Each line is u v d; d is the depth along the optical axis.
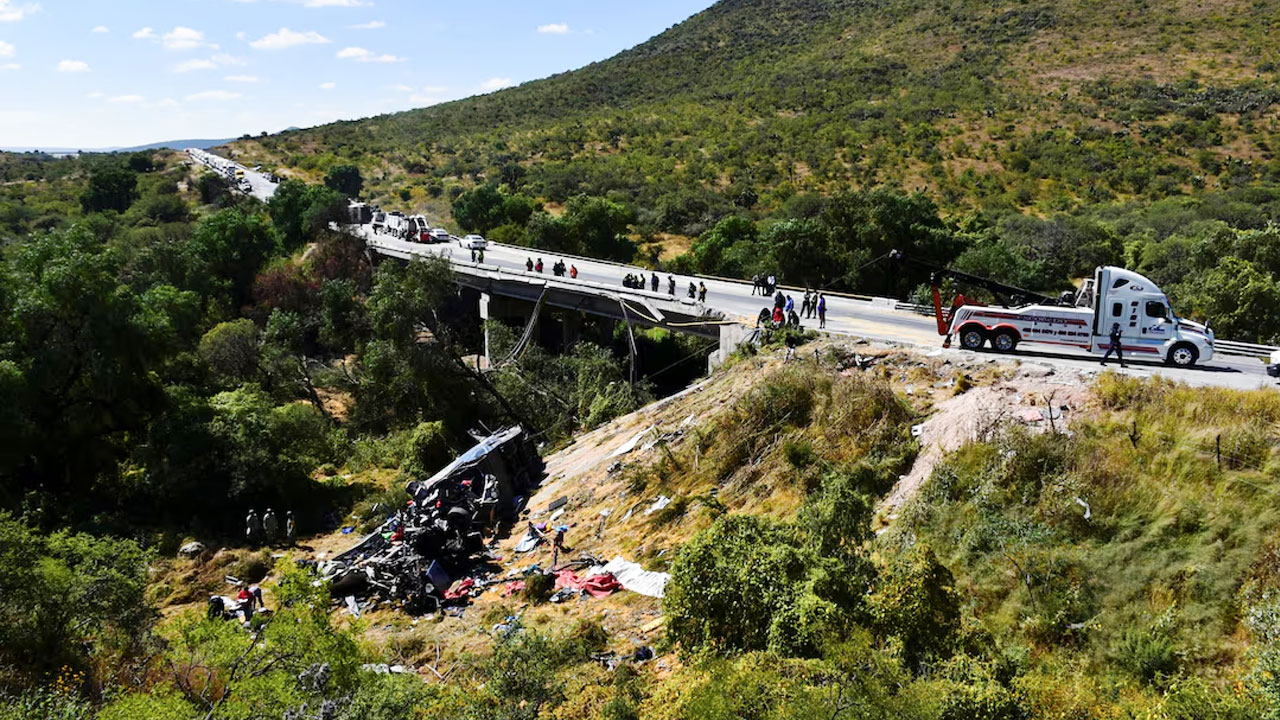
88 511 26.84
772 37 193.25
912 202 54.12
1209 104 109.75
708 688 8.84
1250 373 21.62
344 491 29.52
